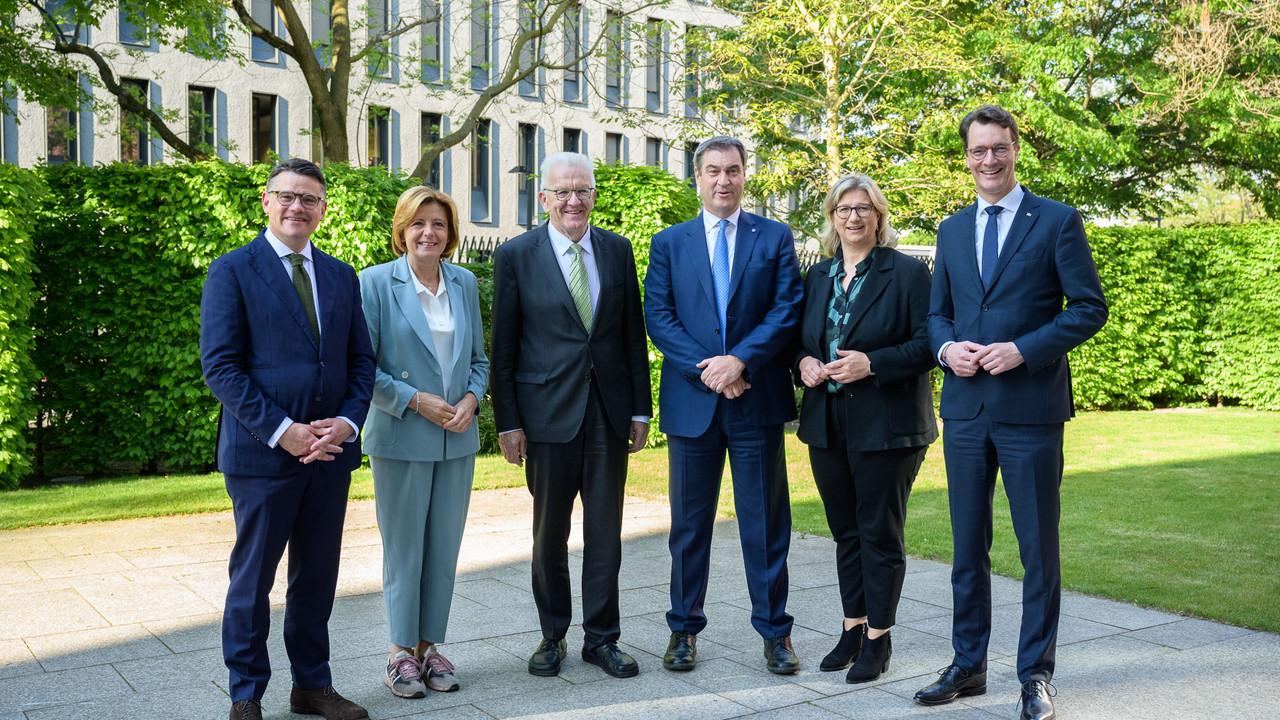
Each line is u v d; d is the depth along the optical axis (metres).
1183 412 15.38
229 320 3.12
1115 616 4.52
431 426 3.64
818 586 5.20
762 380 3.91
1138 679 3.68
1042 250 3.41
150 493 7.83
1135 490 7.97
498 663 3.95
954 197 13.16
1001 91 18.91
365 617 4.60
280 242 3.26
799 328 3.94
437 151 13.71
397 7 23.28
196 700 3.47
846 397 3.73
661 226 10.95
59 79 12.55
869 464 3.69
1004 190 3.49
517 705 3.46
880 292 3.74
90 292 8.84
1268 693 3.53
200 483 8.42
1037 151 19.91
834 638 4.29
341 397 3.29
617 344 3.95
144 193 8.88
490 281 11.02
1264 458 9.86
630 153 28.34
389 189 9.60
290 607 3.34
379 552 6.00
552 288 3.85
